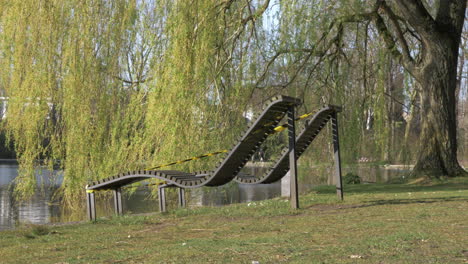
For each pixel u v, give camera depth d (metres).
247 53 15.66
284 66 16.80
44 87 13.65
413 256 4.21
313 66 18.00
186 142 12.72
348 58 18.72
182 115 12.62
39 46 13.69
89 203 8.90
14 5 13.90
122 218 8.51
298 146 9.92
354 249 4.62
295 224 6.71
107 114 14.12
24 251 5.62
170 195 16.23
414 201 9.33
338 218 7.16
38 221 11.32
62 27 13.73
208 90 13.68
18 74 13.80
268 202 10.07
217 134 14.08
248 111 16.05
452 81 16.34
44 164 14.38
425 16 16.02
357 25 18.61
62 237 6.64
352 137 17.92
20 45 13.73
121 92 14.29
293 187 8.66
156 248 5.26
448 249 4.47
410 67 16.89
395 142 23.50
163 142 12.73
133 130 13.59
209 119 13.74
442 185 14.48
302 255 4.45
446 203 8.75
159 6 13.28
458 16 16.25
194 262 4.32
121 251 5.21
